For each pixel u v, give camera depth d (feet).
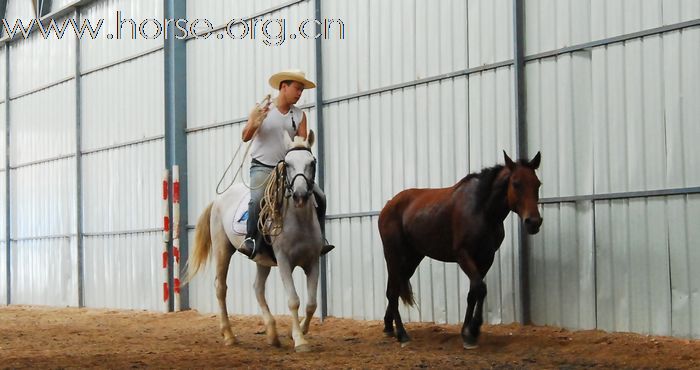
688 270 35.91
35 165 89.61
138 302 72.38
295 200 35.29
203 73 66.18
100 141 78.28
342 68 53.16
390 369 32.91
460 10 45.88
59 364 35.78
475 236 36.73
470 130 45.09
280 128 38.86
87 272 79.71
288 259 37.35
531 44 42.32
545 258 41.29
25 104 91.86
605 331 38.73
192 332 51.75
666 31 36.81
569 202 40.45
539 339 37.88
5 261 94.07
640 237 37.63
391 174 49.60
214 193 64.80
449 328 44.24
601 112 39.27
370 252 50.49
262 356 37.27
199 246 44.24
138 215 72.54
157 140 70.18
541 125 41.75
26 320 66.18
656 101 37.17
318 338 44.68
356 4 52.34
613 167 38.73
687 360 32.14
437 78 46.85
